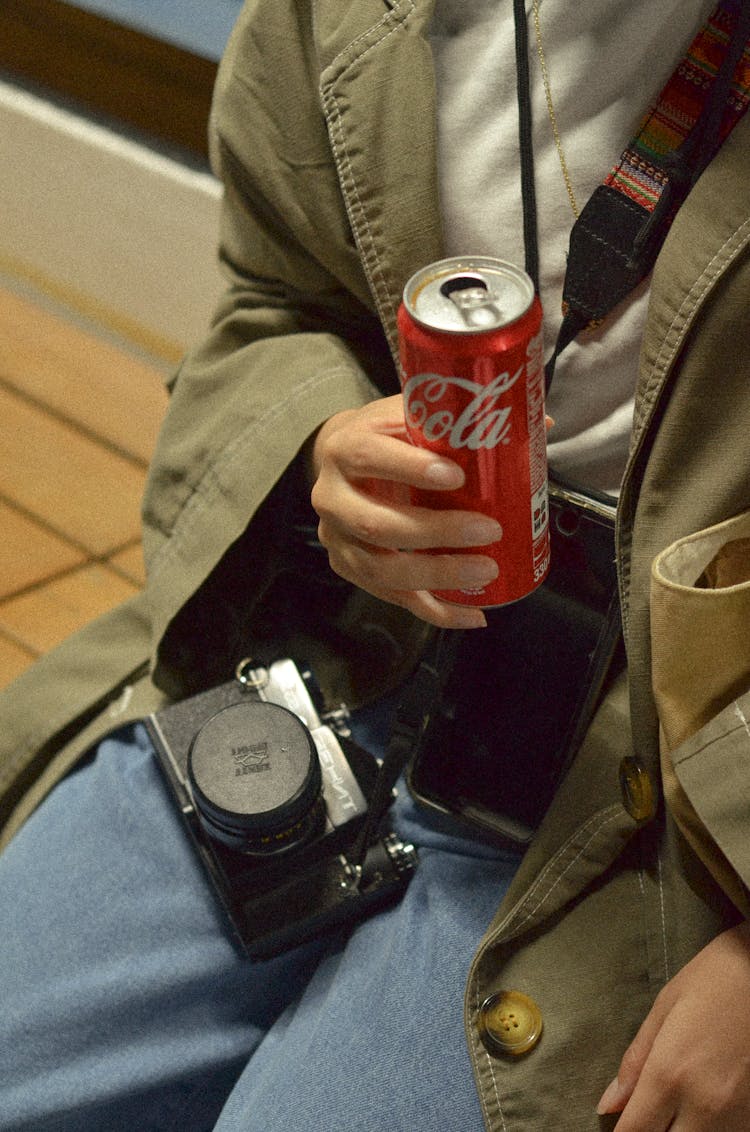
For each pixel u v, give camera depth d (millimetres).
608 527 760
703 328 675
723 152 681
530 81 784
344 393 855
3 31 1787
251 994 869
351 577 768
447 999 777
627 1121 668
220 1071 866
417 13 801
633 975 759
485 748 841
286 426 861
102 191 1768
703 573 727
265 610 971
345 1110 745
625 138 774
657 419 712
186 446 934
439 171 823
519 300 595
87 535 1591
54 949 870
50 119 1753
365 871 842
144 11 1646
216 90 955
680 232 682
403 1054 760
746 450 670
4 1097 834
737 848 642
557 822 782
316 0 840
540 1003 757
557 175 794
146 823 907
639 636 711
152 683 976
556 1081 738
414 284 607
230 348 977
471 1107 744
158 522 951
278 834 816
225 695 917
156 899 881
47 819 945
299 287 933
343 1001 799
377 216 820
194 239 1698
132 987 852
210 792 811
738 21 689
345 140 820
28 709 1018
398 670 914
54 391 1786
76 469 1673
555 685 812
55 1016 848
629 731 775
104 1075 837
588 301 773
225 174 928
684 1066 651
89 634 1046
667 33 748
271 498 896
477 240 821
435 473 625
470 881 830
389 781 812
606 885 782
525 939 782
